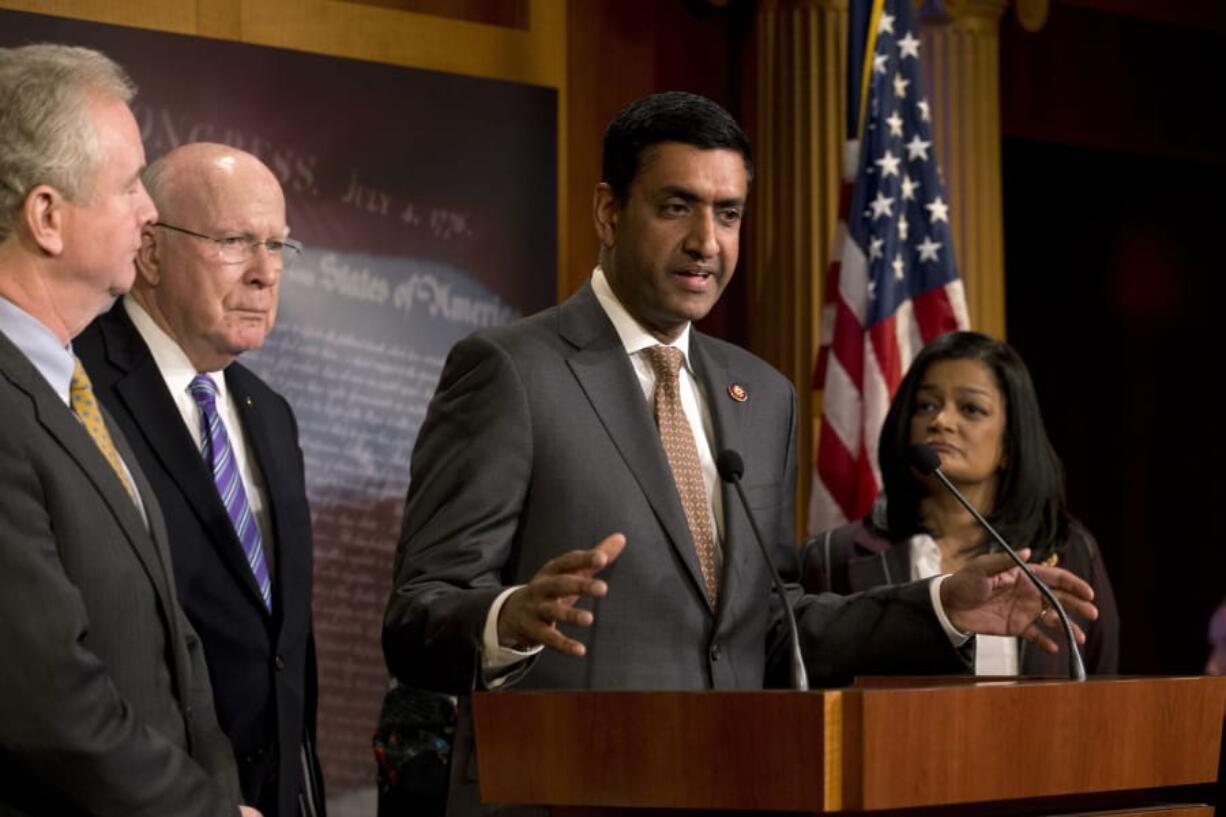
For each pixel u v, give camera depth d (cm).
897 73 670
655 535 357
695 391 384
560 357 366
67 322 311
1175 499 1147
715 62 730
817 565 514
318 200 617
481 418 356
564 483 355
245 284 434
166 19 599
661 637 352
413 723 450
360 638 616
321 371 613
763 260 711
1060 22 916
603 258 384
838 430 637
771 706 260
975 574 343
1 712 278
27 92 304
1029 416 505
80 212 306
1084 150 1007
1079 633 347
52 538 289
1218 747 312
